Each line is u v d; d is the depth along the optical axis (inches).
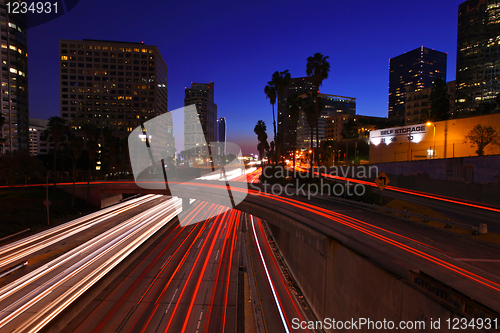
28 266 932.6
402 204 976.9
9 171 1950.1
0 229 1302.9
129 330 726.5
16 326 597.9
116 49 4650.6
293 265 1022.4
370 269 490.0
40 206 1705.2
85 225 1507.1
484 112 2652.6
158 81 4793.3
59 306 682.2
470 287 367.6
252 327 739.4
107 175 3097.9
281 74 2182.6
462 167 1141.1
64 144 3599.9
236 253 1284.4
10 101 3971.5
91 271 898.7
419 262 449.1
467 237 577.0
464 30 3782.0
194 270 1095.0
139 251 1205.1
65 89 4547.2
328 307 657.6
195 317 785.6
